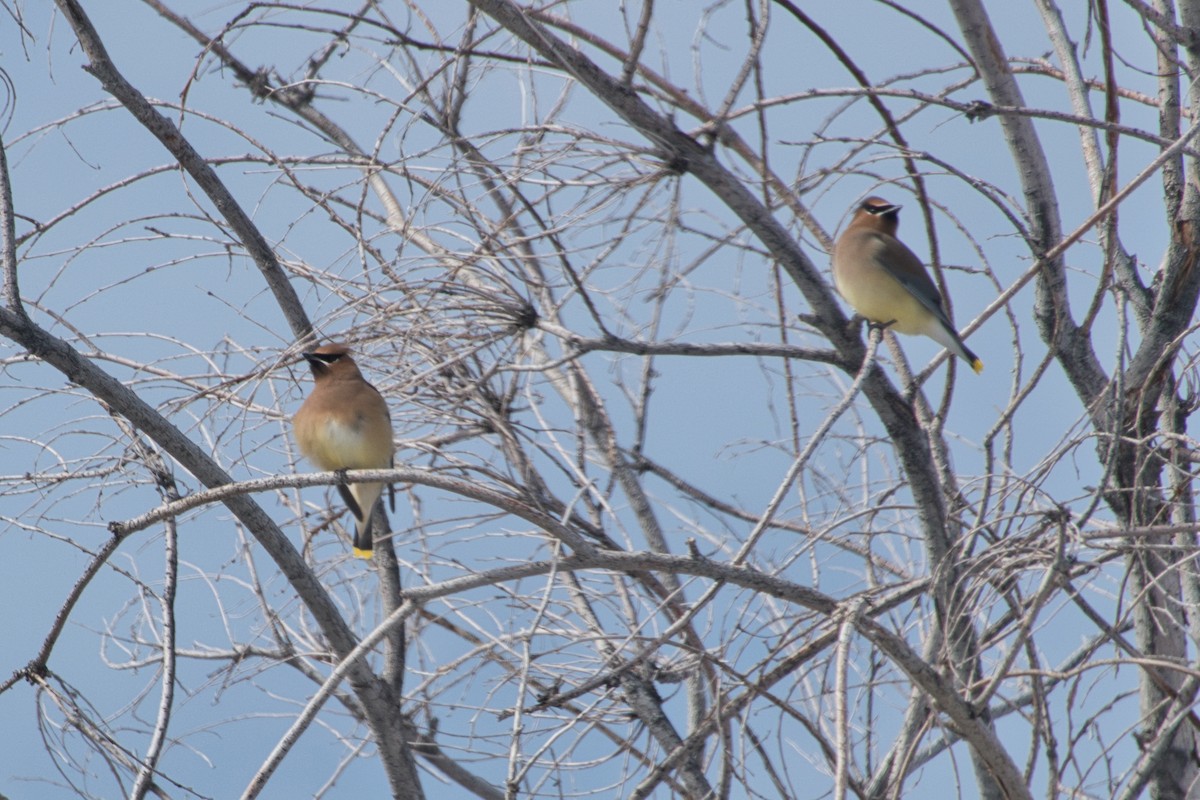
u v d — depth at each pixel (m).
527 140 11.59
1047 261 11.06
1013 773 9.91
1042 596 9.51
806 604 9.82
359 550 11.83
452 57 11.30
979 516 10.62
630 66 10.46
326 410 11.47
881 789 10.80
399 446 11.78
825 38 10.74
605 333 10.80
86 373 9.86
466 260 10.49
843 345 11.01
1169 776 11.62
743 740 9.76
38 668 9.38
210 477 10.27
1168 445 11.61
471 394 11.55
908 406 11.16
